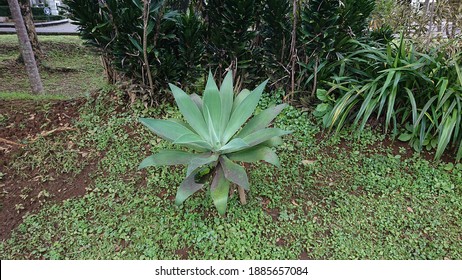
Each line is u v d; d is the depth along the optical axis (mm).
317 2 2699
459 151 2375
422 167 2482
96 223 2105
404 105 2764
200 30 2889
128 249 1943
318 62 2918
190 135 1747
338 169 2520
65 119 3031
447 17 3652
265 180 2414
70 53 9422
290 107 3016
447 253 1916
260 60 3166
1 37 9672
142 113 2990
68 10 2736
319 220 2127
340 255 1908
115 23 2734
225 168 1776
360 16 2850
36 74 5492
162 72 2924
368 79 2822
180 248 1948
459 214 2133
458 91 2475
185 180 1814
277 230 2037
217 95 1961
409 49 3008
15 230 2096
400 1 4031
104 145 2701
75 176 2475
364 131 2793
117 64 2926
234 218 2096
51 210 2207
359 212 2166
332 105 2850
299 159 2605
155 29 2777
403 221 2102
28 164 2570
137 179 2420
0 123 2969
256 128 1934
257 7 2879
